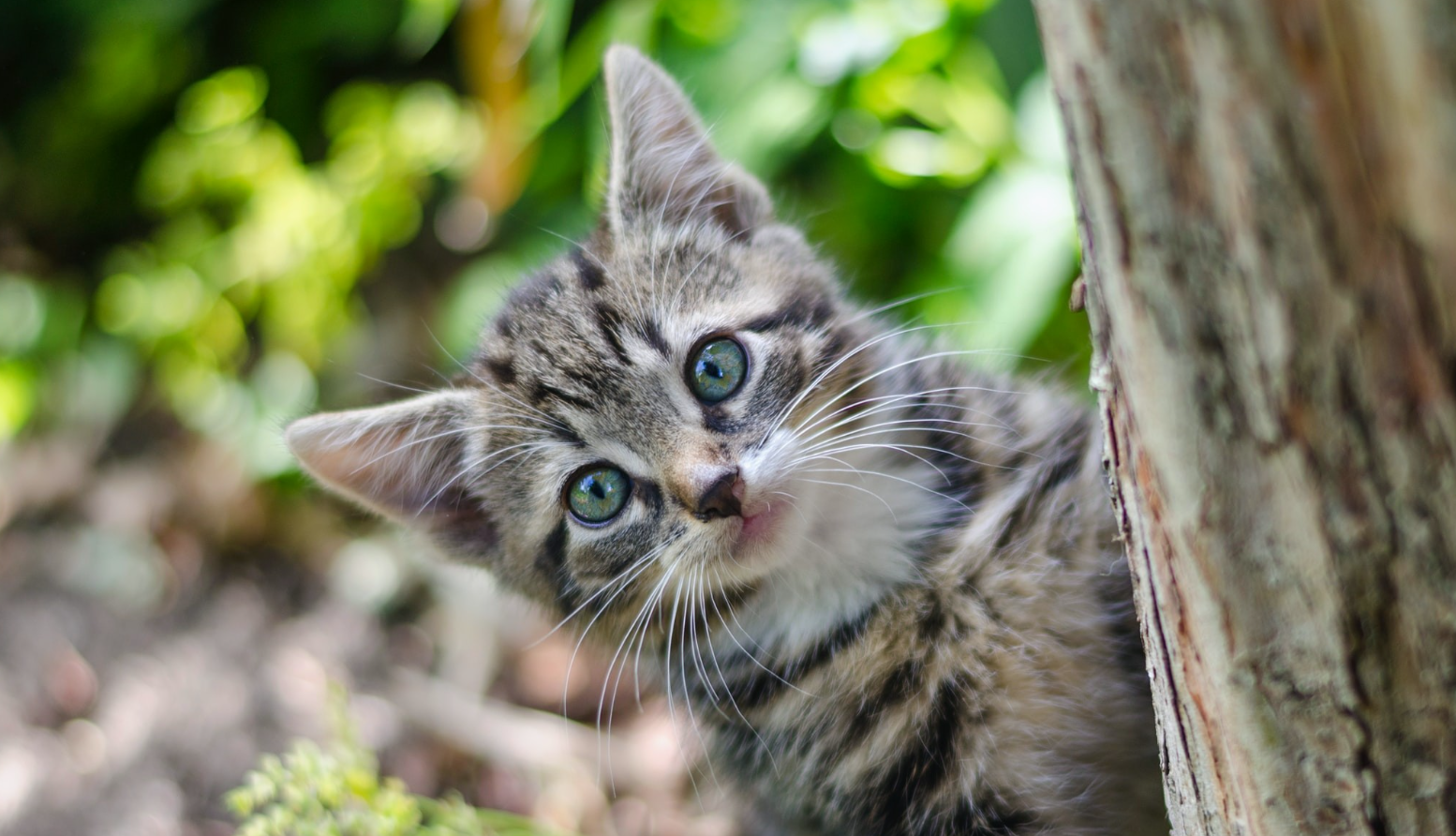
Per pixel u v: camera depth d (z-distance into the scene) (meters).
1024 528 0.49
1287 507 0.40
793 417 0.50
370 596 0.66
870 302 0.56
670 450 0.49
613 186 0.52
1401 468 0.37
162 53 0.78
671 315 0.50
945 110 0.60
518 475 0.51
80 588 0.68
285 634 0.65
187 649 0.65
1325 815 0.41
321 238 0.70
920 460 0.50
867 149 0.61
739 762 0.51
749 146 0.60
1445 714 0.40
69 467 0.71
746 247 0.52
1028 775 0.48
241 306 0.72
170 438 0.72
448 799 0.58
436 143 0.71
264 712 0.63
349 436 0.51
